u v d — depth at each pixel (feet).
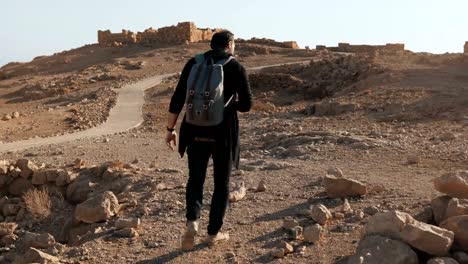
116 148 55.93
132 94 122.52
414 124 53.62
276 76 117.39
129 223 22.26
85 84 149.89
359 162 33.32
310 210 21.95
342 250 17.57
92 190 38.14
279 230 20.18
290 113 75.92
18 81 176.65
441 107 62.03
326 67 121.19
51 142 67.67
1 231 34.40
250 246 18.70
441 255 15.29
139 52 211.41
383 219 16.08
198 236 19.97
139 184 34.58
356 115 64.28
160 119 90.02
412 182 26.35
